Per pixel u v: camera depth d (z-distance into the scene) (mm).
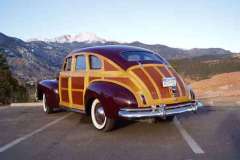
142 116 7281
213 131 7801
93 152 6344
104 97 7652
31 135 8031
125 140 7164
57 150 6566
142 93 7379
